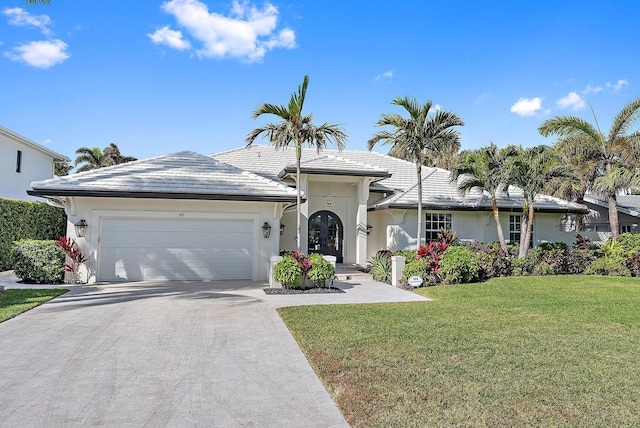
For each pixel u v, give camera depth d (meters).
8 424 4.12
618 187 18.77
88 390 5.00
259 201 14.98
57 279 13.84
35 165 25.89
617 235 19.64
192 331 7.78
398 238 19.25
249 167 21.28
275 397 4.88
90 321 8.46
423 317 9.07
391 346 6.79
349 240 20.56
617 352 6.54
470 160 18.61
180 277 14.90
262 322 8.57
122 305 10.20
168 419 4.29
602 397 4.80
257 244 15.45
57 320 8.52
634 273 16.78
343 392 4.97
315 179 19.41
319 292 12.81
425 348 6.66
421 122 16.23
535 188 17.06
